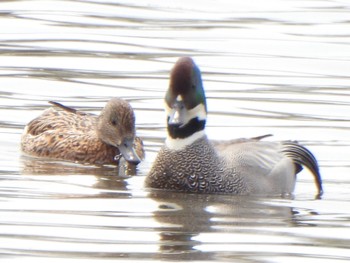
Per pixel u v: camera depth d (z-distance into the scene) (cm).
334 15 3006
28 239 1279
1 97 2112
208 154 1520
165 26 2809
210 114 2019
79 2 3073
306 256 1244
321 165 1725
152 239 1289
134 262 1200
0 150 1823
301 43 2655
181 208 1440
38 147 1823
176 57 2472
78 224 1348
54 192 1522
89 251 1236
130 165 1761
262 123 1966
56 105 1941
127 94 2155
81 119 1897
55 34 2656
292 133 1905
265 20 2923
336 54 2556
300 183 1639
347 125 1967
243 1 3195
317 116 2028
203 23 2866
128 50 2525
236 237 1310
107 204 1452
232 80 2292
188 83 1504
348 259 1236
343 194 1566
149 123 1961
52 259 1205
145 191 1528
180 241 1287
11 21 2775
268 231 1342
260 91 2205
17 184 1570
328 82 2302
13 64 2356
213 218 1391
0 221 1351
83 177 1647
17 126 1945
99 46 2552
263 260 1223
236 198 1500
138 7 3061
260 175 1537
